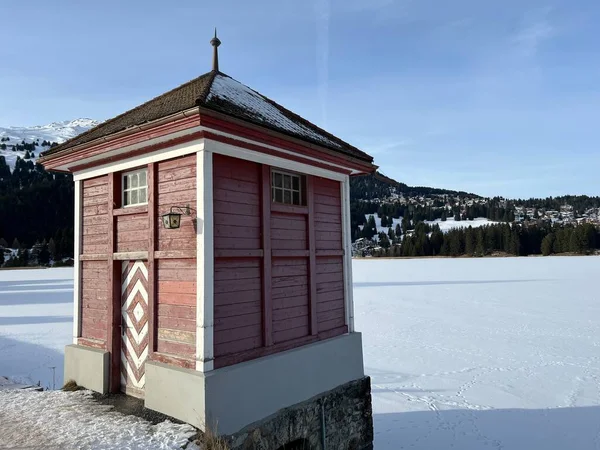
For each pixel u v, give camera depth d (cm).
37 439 375
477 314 2042
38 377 1047
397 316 2012
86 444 364
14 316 1962
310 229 564
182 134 433
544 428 874
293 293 535
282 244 520
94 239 563
